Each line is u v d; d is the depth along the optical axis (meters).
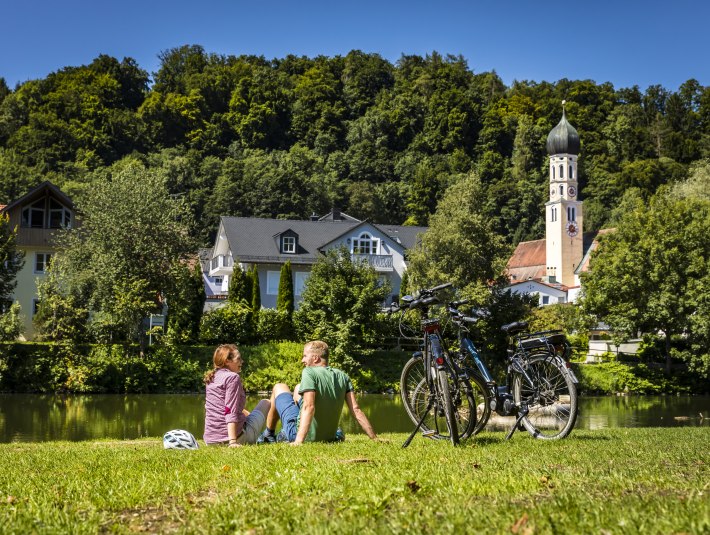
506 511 4.06
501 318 49.28
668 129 139.25
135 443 13.03
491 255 51.97
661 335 52.97
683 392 49.34
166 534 4.02
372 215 127.25
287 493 4.91
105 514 4.54
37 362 39.19
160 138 140.12
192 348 43.56
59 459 8.14
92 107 134.50
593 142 138.88
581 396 47.00
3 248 41.28
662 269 49.19
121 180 45.19
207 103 151.50
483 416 8.82
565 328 59.19
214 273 70.38
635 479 5.36
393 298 64.88
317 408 8.66
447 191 54.19
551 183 113.06
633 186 126.25
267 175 119.62
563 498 4.28
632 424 26.67
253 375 43.94
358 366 46.06
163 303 48.19
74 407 32.16
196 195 119.88
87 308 41.91
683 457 7.30
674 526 3.56
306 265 62.72
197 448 9.25
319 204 121.25
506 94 155.62
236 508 4.40
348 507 4.30
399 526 3.79
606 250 52.91
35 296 51.28
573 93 145.62
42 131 124.94
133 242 43.00
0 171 106.81
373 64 165.88
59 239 47.50
